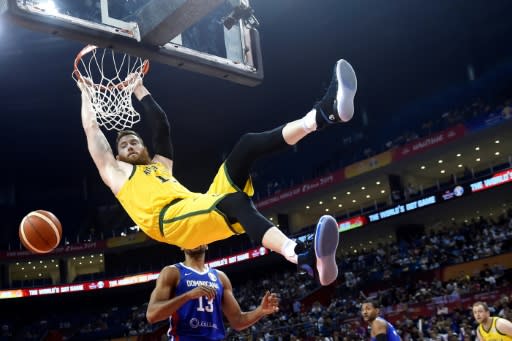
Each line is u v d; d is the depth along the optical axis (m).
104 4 5.30
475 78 32.03
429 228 30.20
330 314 23.17
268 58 32.25
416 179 30.52
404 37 31.33
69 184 41.88
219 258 33.31
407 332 17.91
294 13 29.25
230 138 39.31
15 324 37.84
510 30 29.92
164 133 4.96
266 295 4.76
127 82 5.49
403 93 34.81
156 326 32.56
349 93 3.51
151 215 3.93
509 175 22.98
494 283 20.12
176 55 5.64
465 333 15.99
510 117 24.44
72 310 39.16
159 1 5.14
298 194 32.00
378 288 24.86
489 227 24.34
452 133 26.41
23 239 4.56
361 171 29.56
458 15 29.84
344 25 30.30
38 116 35.06
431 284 22.53
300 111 36.94
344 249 33.38
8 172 39.97
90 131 4.51
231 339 24.25
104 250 37.62
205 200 3.70
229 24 5.62
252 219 3.51
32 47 30.62
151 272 35.78
